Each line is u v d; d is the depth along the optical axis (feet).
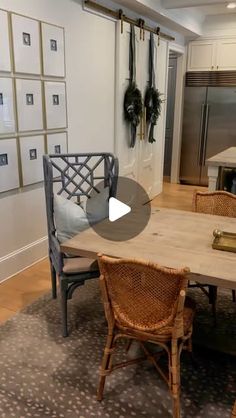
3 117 8.64
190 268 5.09
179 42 18.69
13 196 9.50
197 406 5.60
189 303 5.94
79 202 8.68
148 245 5.94
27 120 9.40
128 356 6.67
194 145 20.39
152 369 6.37
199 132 20.04
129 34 13.62
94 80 12.21
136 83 14.69
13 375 6.20
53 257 7.70
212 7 16.71
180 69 19.77
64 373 6.26
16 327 7.53
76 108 11.48
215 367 6.48
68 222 7.15
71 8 10.52
